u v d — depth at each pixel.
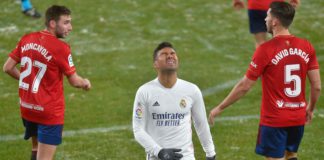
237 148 22.48
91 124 24.77
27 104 18.00
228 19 39.50
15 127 24.31
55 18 17.80
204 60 32.91
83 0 41.16
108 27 37.16
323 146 22.70
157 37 36.06
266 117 17.19
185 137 15.84
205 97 27.95
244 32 37.53
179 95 15.69
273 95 16.98
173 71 15.50
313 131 24.17
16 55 18.33
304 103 17.27
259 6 30.39
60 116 18.20
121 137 23.55
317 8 42.12
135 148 22.56
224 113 26.09
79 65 31.55
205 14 40.12
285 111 17.00
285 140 17.36
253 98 27.88
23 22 37.16
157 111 15.64
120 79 29.81
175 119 15.71
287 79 16.83
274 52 16.73
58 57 17.67
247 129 24.31
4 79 29.55
